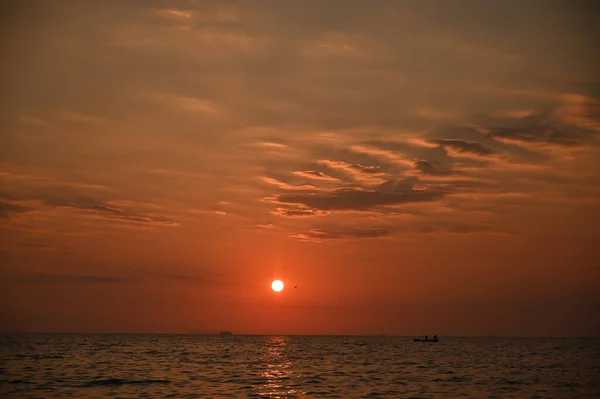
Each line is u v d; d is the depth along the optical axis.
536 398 49.28
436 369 81.50
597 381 63.28
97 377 64.06
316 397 48.75
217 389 53.53
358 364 92.31
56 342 197.38
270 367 82.62
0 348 138.38
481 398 48.97
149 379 62.25
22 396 48.25
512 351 159.00
